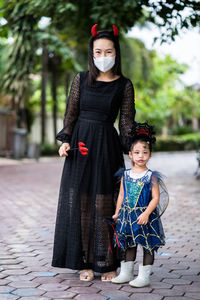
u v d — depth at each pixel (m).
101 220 3.27
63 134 3.43
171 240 4.72
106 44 3.28
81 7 8.18
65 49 16.00
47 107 26.11
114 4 7.10
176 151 28.86
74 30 10.47
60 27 9.32
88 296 2.91
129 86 3.41
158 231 3.14
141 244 3.09
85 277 3.27
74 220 3.29
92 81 3.36
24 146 16.75
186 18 6.77
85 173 3.32
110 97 3.34
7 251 4.17
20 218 5.96
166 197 3.20
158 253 4.14
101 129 3.35
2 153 16.52
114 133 3.41
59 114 24.80
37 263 3.75
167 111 32.09
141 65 19.62
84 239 3.29
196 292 3.02
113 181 3.34
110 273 3.29
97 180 3.28
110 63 3.29
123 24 7.83
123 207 3.17
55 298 2.87
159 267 3.66
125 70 19.33
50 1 7.13
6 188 9.17
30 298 2.86
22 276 3.37
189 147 30.17
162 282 3.24
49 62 20.28
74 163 3.36
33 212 6.45
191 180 11.07
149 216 3.13
